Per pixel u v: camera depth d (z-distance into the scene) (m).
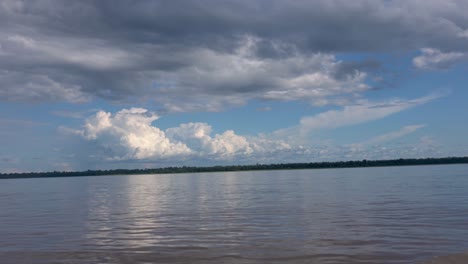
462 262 17.08
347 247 19.88
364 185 66.25
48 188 98.50
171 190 72.38
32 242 23.09
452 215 28.52
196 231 25.33
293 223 27.34
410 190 52.19
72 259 19.20
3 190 92.69
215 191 64.75
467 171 121.00
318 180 92.00
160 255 19.44
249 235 23.48
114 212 37.34
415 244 20.08
